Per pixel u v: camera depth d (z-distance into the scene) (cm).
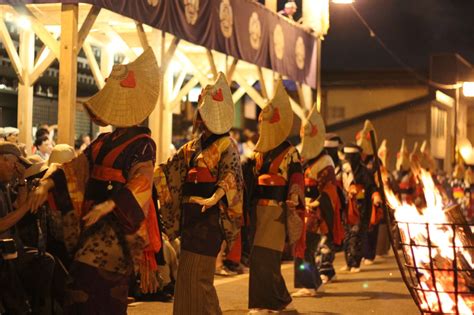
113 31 1180
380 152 1647
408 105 3691
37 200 525
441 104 3869
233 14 1334
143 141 528
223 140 701
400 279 1209
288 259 1415
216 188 692
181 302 692
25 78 1129
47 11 1054
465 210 2178
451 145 4044
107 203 499
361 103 3741
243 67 1633
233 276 1178
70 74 902
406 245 564
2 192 659
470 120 4400
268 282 834
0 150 658
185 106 2119
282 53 1573
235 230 701
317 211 1016
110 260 517
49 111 1588
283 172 842
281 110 850
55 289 677
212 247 694
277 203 838
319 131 1030
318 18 1769
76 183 529
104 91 530
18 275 664
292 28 1628
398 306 941
